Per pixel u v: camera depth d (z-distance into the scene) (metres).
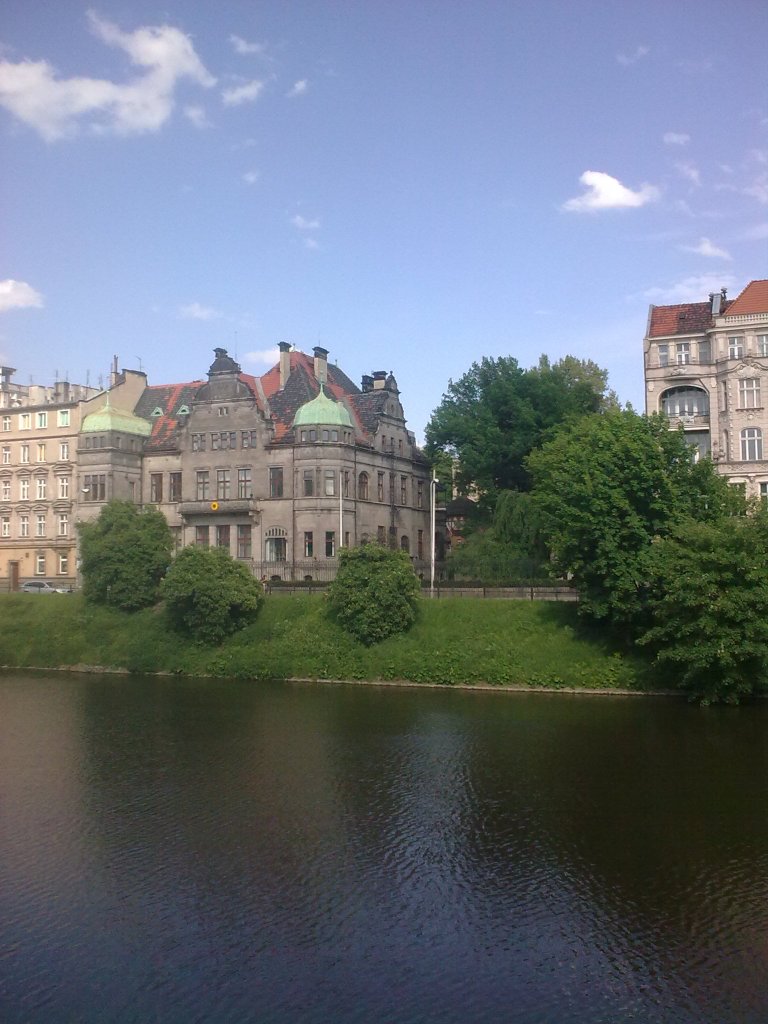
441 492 88.75
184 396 90.62
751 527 46.34
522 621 55.25
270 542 77.69
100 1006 18.44
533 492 69.12
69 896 23.45
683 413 74.69
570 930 21.39
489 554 66.38
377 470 82.12
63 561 86.12
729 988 18.83
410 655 54.53
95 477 83.12
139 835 27.77
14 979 19.50
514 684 51.41
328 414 76.19
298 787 32.44
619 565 49.28
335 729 41.34
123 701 49.22
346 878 24.44
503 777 33.19
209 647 59.88
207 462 81.19
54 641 63.78
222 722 43.31
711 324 74.31
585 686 50.06
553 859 25.48
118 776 34.12
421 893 23.42
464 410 81.88
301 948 20.66
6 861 25.78
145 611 64.88
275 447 77.75
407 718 43.44
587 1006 18.28
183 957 20.33
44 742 39.62
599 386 86.25
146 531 66.62
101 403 88.31
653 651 50.34
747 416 70.25
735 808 29.28
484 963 19.97
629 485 50.56
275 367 86.69
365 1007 18.34
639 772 33.44
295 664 56.22
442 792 31.56
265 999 18.66
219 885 24.06
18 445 89.62
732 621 44.84
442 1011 18.14
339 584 57.44
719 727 40.47
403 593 56.56
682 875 24.28
